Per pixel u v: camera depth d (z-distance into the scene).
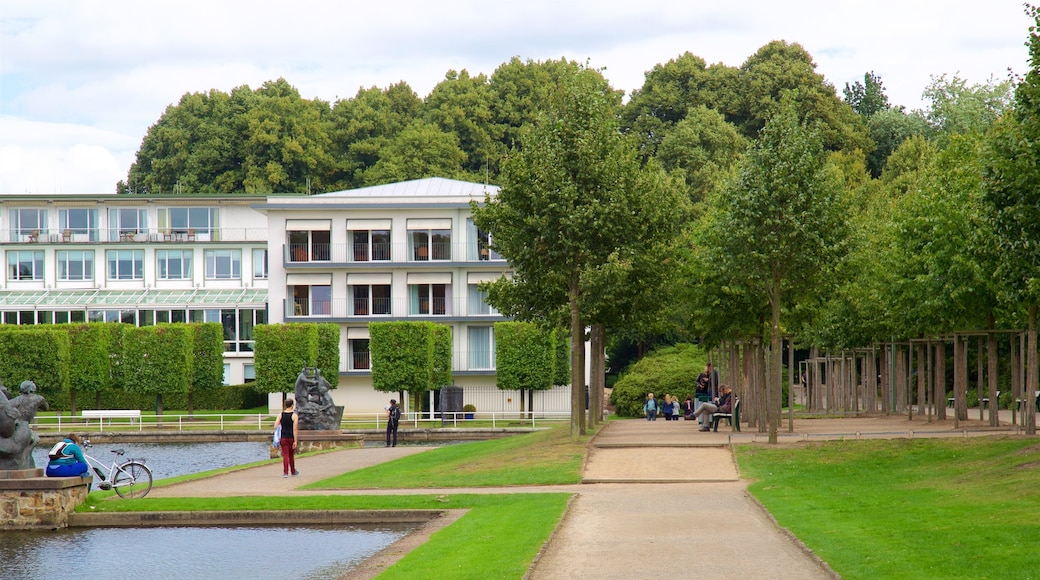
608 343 79.12
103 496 26.77
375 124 116.12
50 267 92.38
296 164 111.38
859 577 14.05
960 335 36.53
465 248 79.75
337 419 51.53
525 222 33.38
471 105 114.88
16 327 70.19
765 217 30.95
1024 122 22.83
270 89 121.62
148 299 90.81
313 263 79.50
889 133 97.69
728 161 90.31
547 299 38.22
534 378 70.19
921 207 36.75
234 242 93.06
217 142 113.06
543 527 18.84
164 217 94.12
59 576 18.61
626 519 19.98
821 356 68.12
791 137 30.89
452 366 77.75
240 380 90.81
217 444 58.12
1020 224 22.70
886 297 39.94
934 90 88.00
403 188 83.94
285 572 18.47
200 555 20.11
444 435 59.34
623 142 35.81
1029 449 25.50
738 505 21.64
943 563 14.48
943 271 33.44
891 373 50.72
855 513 19.52
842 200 32.91
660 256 38.75
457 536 19.06
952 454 26.88
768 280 31.80
